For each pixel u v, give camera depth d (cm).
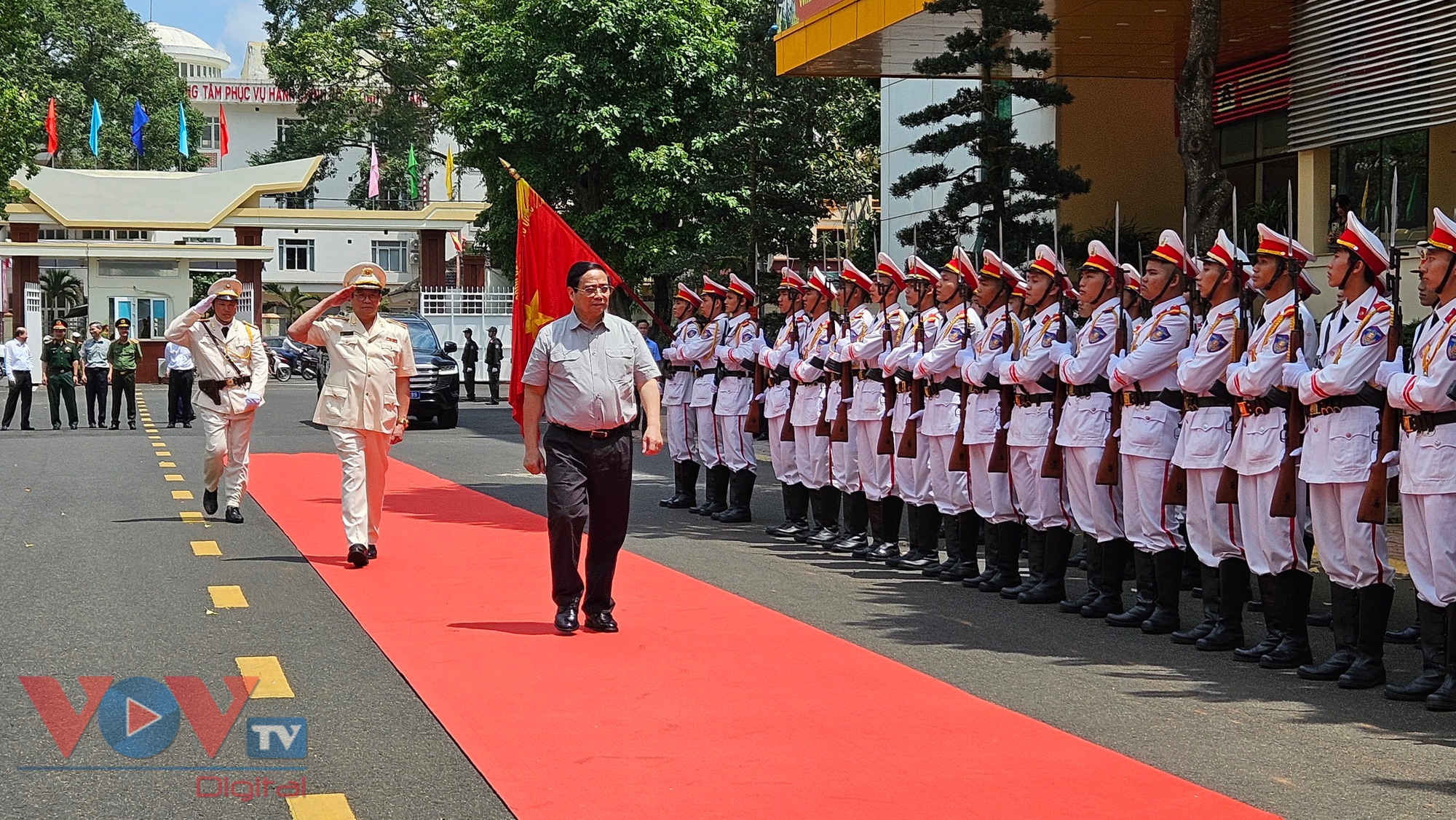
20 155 3150
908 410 1003
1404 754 560
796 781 507
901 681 661
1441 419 634
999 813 476
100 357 2403
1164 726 596
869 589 926
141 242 4384
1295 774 530
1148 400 810
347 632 753
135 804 486
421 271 4775
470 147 3391
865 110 2833
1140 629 817
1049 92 1730
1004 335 927
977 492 940
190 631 750
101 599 836
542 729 572
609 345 764
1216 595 768
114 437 2192
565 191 3234
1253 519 732
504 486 1507
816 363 1110
